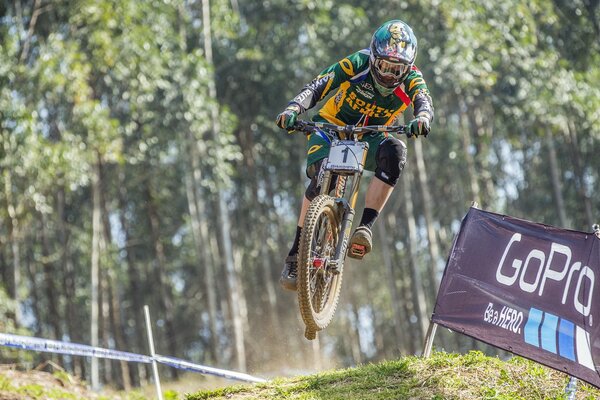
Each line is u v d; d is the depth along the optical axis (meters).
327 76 9.84
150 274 65.44
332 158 9.82
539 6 41.97
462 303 11.94
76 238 50.88
